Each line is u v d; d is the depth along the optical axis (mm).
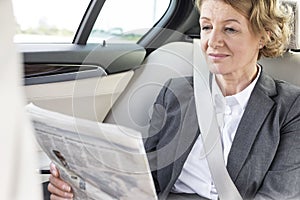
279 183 1242
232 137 1302
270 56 1407
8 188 429
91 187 954
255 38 1275
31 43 2162
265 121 1290
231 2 1216
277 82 1407
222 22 1233
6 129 424
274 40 1353
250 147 1271
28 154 447
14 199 434
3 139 423
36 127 877
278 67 1638
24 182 441
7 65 420
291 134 1277
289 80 1622
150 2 2498
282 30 1358
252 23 1247
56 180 1091
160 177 1235
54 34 2270
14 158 434
